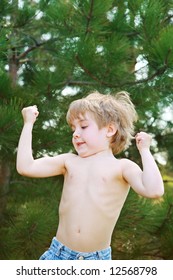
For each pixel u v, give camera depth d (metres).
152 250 3.91
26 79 4.75
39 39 4.52
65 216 1.78
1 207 4.25
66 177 1.85
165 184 4.76
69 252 1.74
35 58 4.73
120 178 1.78
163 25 3.62
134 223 3.62
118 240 3.89
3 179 4.41
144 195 1.68
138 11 3.34
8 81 3.61
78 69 3.57
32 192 4.52
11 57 4.41
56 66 4.14
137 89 3.48
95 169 1.79
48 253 1.80
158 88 3.44
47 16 3.67
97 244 1.75
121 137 1.89
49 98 3.73
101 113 1.83
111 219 1.76
